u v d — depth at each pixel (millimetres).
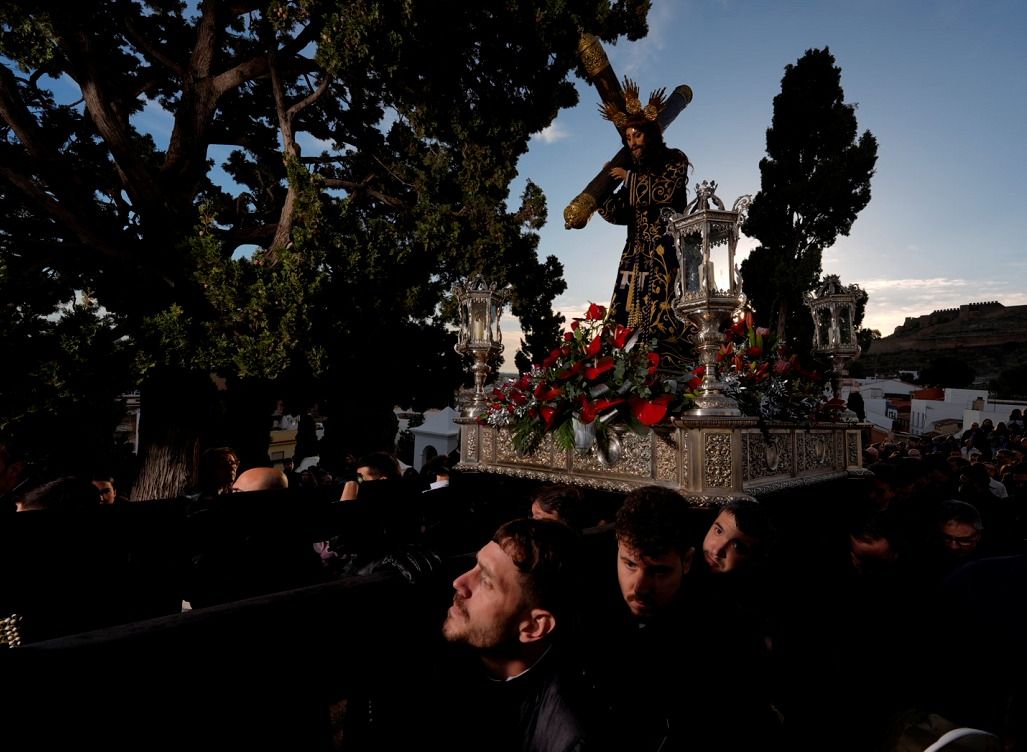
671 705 1451
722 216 3248
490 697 1412
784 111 18500
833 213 17750
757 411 3551
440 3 9086
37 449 8461
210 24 10727
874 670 1843
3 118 9102
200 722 1201
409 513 3098
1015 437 12016
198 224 9336
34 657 983
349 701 1587
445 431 15602
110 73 11492
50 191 9992
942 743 1049
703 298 3180
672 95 5336
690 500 2984
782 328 17109
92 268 9953
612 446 3602
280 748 1343
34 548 2070
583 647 1403
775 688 1793
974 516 2812
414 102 10867
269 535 2562
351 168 14609
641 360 3451
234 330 8945
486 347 5105
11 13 7379
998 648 1043
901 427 28000
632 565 1743
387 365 10148
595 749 1217
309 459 14492
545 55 10500
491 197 11297
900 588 2021
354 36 8484
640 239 5051
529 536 1419
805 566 2645
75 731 1026
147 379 9336
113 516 2262
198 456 10375
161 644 1138
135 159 9594
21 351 8000
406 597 1664
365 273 9609
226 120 14227
